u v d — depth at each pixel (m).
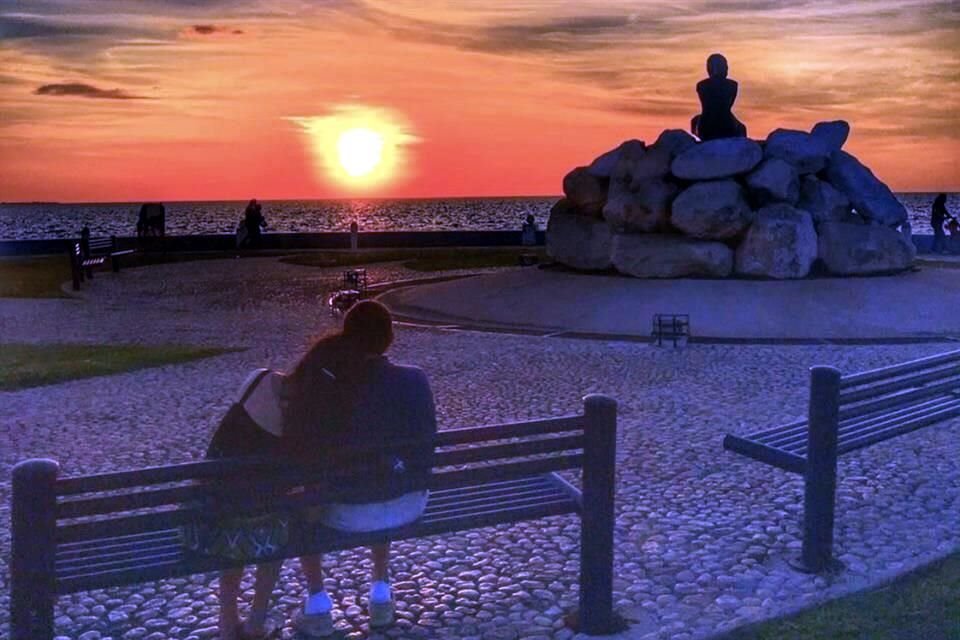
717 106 19.55
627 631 4.80
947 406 6.85
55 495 3.79
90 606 5.18
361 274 24.12
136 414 9.98
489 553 5.94
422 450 4.39
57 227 107.62
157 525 3.94
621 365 12.66
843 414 5.62
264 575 4.72
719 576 5.51
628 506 6.84
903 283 17.27
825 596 5.15
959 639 4.55
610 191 19.00
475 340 14.96
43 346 14.82
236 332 16.53
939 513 6.62
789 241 17.19
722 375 11.88
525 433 4.58
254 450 4.34
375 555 4.95
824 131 19.91
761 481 7.41
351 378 4.42
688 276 17.70
